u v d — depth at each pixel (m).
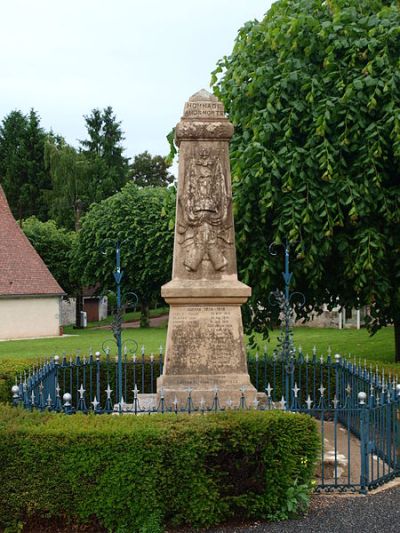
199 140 9.27
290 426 6.59
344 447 9.12
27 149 55.75
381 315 13.19
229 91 12.91
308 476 6.72
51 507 6.20
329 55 11.74
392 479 7.73
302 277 12.97
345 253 11.94
